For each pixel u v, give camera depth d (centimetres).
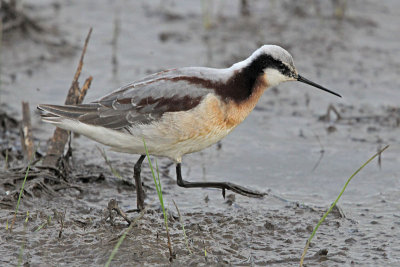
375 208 1105
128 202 1101
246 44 1800
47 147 1276
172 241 962
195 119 980
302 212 1084
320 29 1900
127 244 942
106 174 1185
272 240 988
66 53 1723
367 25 1933
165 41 1825
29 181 1094
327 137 1387
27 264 879
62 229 970
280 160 1291
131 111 987
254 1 2081
